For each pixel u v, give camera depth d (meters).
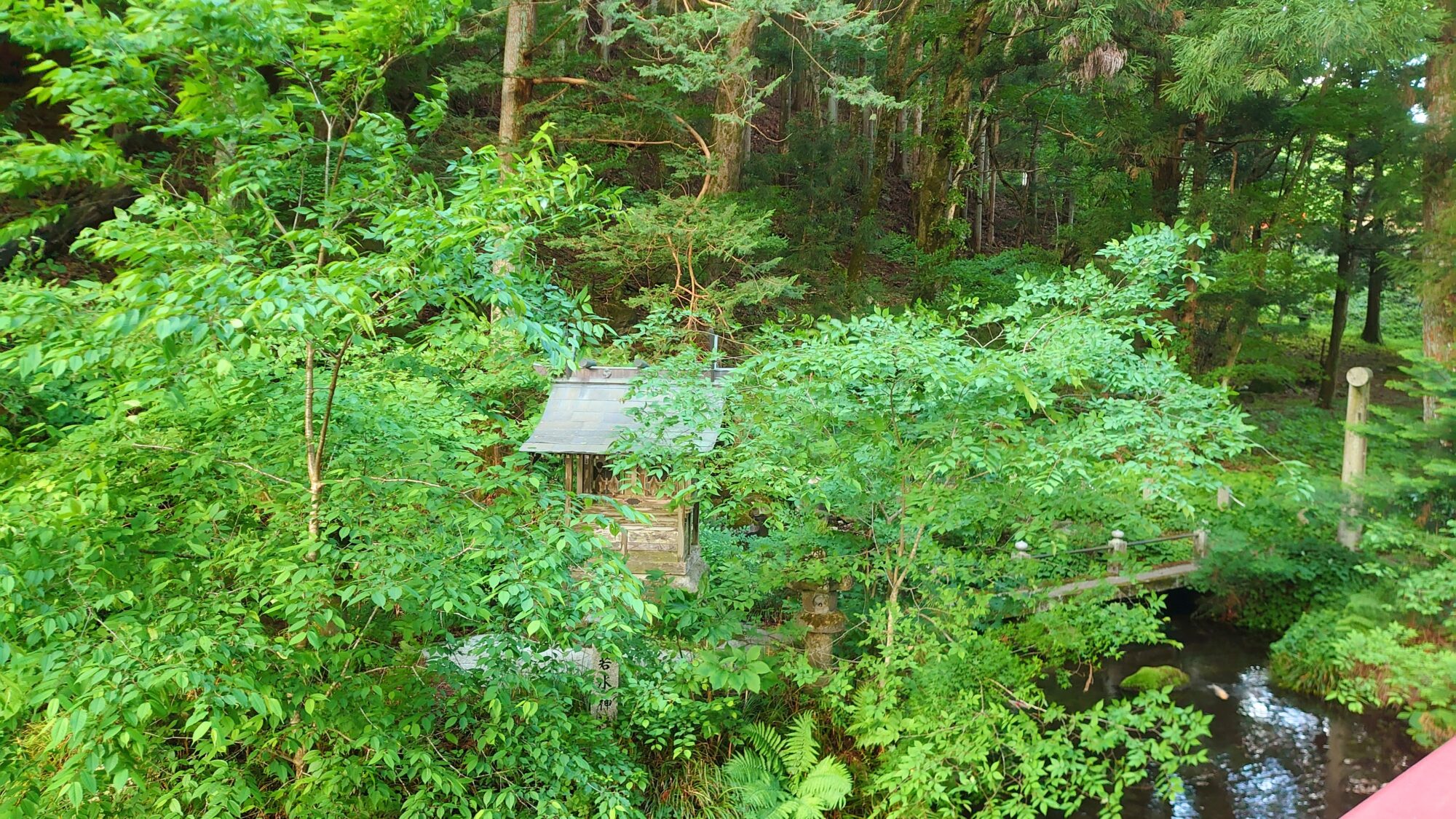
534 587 4.29
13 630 3.67
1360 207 15.33
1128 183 14.09
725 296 11.48
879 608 7.45
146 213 4.29
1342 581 10.20
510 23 12.36
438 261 3.72
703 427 6.41
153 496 4.78
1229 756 8.77
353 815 5.15
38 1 3.56
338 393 5.36
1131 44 12.90
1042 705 7.29
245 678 3.83
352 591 4.20
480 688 5.39
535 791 5.21
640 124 12.81
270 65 4.35
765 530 10.80
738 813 6.84
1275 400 17.98
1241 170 17.55
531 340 4.05
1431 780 1.03
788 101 23.62
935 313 6.52
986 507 7.20
